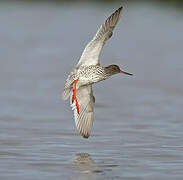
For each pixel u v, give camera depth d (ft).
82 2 175.01
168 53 102.47
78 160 41.50
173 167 39.73
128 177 37.32
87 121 40.16
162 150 44.60
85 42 115.24
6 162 40.83
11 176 37.40
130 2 168.66
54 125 54.08
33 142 47.01
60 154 43.24
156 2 170.09
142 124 54.70
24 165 40.09
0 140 47.50
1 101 64.69
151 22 141.69
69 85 37.93
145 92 71.56
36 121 55.57
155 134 50.55
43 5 173.06
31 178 36.96
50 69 86.07
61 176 37.50
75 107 39.09
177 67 88.79
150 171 38.78
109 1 168.76
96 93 71.31
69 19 146.51
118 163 40.73
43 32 128.57
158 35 124.67
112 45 111.75
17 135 49.55
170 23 140.36
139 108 62.39
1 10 161.99
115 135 50.14
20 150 44.29
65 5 171.01
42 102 65.00
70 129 52.49
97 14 151.64
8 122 54.85
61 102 65.57
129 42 115.65
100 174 38.01
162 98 67.82
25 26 136.77
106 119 57.11
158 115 58.90
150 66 89.40
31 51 103.65
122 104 64.59
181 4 167.32
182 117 57.93
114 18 37.63
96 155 43.01
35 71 84.28
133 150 44.62
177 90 72.59
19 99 66.08
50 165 40.16
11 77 79.36
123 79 81.05
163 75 82.48
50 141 47.60
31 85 74.28
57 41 116.37
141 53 102.17
